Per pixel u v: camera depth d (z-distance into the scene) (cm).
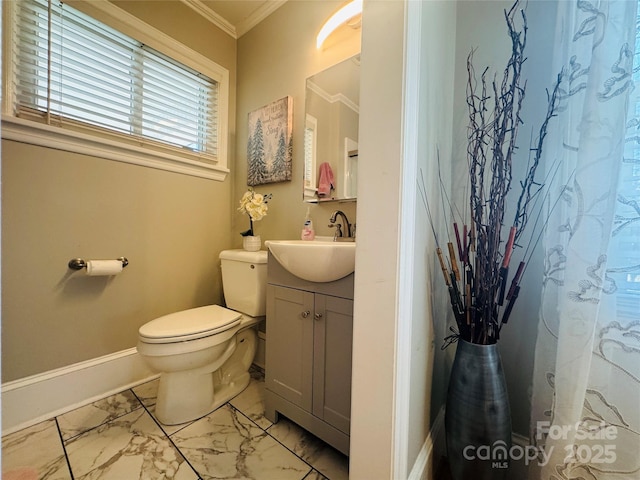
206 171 203
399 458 86
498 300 103
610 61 90
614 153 90
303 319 128
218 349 143
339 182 163
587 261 92
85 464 115
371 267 88
